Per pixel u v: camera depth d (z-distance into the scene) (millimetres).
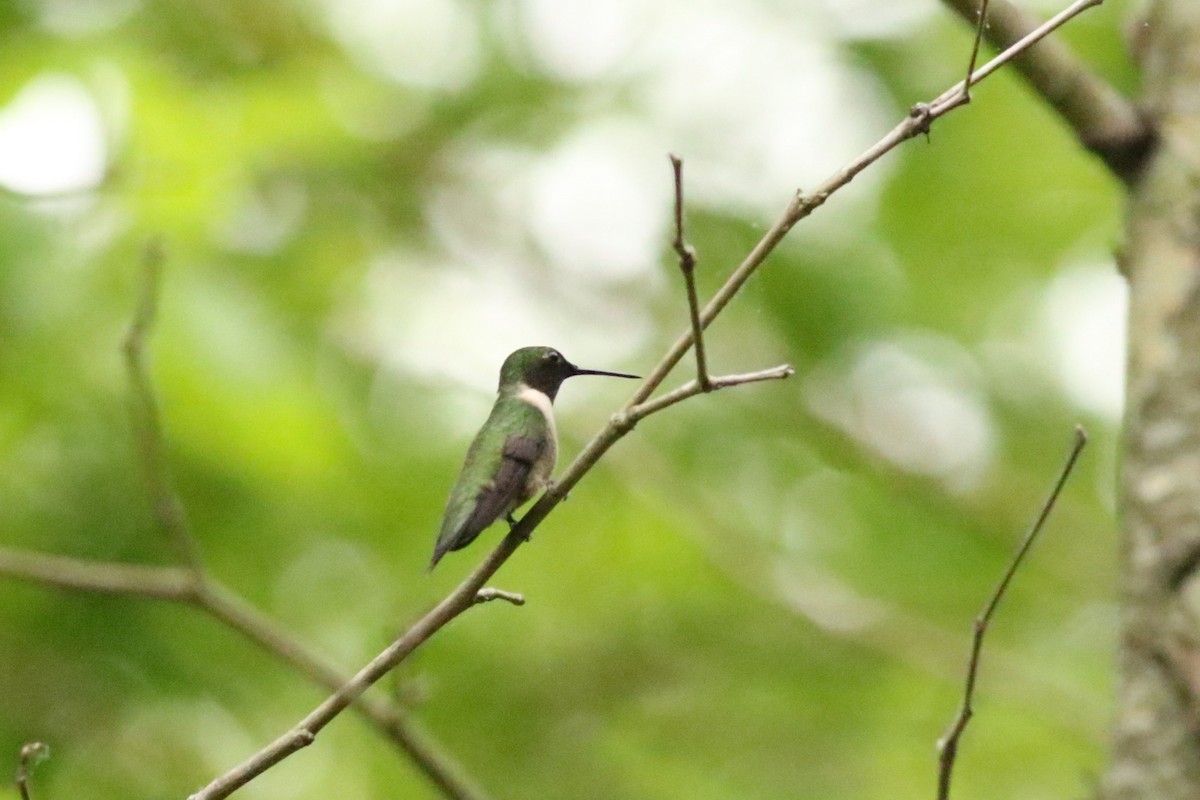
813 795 12328
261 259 10555
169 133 9188
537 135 13953
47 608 9688
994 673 11922
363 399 11234
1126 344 6723
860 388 13812
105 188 9070
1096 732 11312
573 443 12891
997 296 14070
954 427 14055
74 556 9234
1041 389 14234
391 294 12164
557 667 12484
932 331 14000
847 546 13734
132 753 9797
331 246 11695
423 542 10922
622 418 5242
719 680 12906
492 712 12273
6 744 9570
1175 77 6965
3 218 8758
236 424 8938
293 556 10203
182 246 9062
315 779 10961
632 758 12648
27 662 9703
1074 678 12938
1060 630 13602
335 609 10648
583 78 14078
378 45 12602
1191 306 6445
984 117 13461
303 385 9383
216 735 10070
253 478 9344
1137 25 7402
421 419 11398
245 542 9867
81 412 8867
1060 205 13852
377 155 12664
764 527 13680
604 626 12703
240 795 10148
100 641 9828
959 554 13664
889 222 13773
